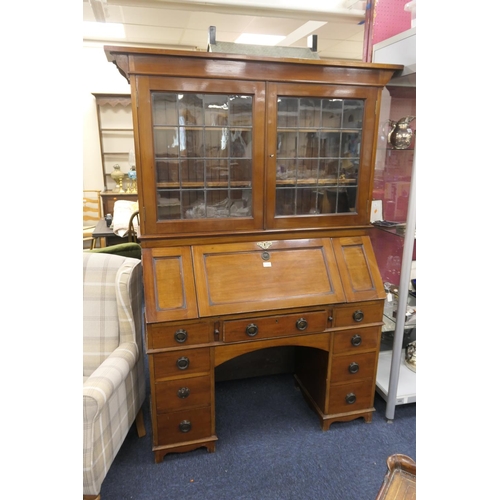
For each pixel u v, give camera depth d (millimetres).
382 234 2316
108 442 1410
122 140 5266
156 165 1573
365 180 1792
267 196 1688
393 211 2256
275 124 1626
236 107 1590
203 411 1686
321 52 5441
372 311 1794
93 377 1374
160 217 1624
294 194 1749
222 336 1611
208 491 1542
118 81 5098
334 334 1763
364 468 1659
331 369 1812
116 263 1681
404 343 2398
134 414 1684
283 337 1693
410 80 1865
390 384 1901
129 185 5262
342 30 4270
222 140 1617
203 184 1638
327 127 1718
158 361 1570
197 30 4262
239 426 1916
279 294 1656
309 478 1606
